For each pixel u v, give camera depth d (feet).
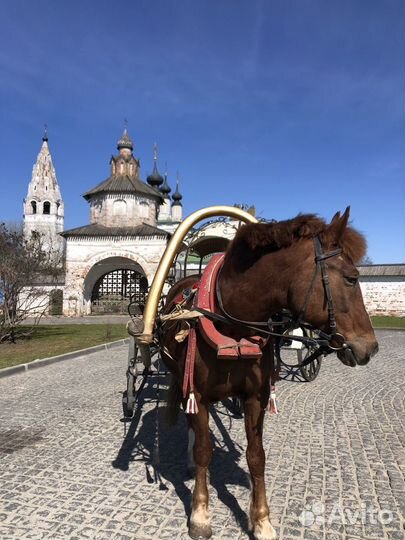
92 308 107.55
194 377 9.91
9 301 50.98
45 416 20.54
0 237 50.75
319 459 15.07
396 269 100.07
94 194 110.11
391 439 17.07
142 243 101.30
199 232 19.24
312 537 10.47
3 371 30.60
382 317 97.40
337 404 22.29
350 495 12.47
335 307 8.10
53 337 55.31
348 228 8.59
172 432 18.16
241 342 9.26
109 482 13.46
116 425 19.11
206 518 10.36
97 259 102.17
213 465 14.61
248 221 12.33
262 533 9.93
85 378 29.78
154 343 11.76
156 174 180.45
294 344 23.97
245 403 9.98
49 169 196.95
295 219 8.74
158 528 10.88
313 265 8.28
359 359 7.98
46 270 57.11
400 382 27.58
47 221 193.57
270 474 13.85
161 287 11.38
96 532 10.71
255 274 9.03
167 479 13.69
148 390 25.31
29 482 13.46
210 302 9.86
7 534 10.62
